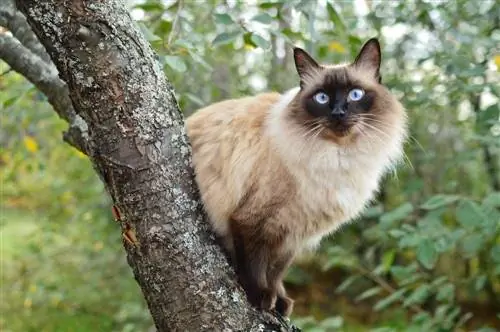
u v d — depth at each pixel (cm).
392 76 468
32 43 305
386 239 450
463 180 556
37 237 742
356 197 255
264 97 267
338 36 416
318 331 377
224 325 217
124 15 196
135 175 203
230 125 253
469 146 516
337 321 404
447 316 409
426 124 560
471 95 418
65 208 648
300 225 247
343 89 263
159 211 207
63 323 582
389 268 418
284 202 240
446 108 512
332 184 246
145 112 201
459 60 359
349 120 249
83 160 573
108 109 196
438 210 344
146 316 555
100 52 191
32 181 679
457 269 554
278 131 243
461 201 335
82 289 607
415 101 396
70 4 185
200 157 248
